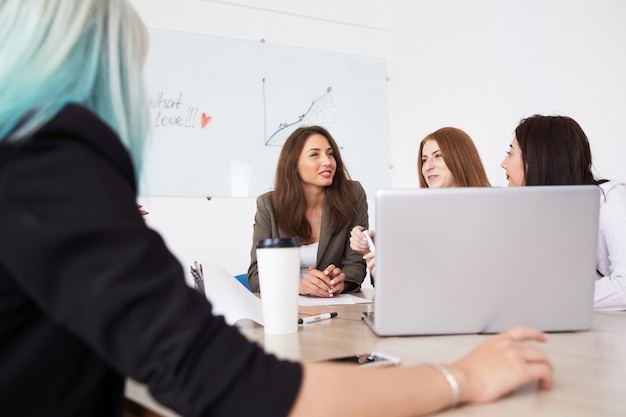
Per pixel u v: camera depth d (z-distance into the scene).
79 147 0.43
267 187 3.45
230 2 3.37
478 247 0.88
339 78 3.73
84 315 0.40
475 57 3.58
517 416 0.49
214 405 0.43
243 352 0.45
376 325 0.90
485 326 0.90
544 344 0.83
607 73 3.10
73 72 0.47
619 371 0.65
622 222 1.39
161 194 3.15
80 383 0.46
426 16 3.84
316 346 0.86
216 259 3.30
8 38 0.46
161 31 3.17
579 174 1.57
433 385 0.51
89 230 0.40
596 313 1.21
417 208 0.87
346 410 0.46
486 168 3.53
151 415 0.58
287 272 1.00
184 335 0.42
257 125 3.44
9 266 0.40
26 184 0.40
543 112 3.32
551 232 0.88
